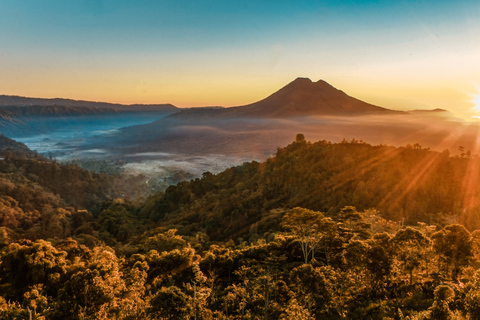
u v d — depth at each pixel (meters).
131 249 81.12
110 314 26.36
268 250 49.59
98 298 24.50
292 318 25.22
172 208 148.88
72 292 24.45
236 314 33.88
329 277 29.08
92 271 25.53
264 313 31.56
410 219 83.44
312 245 45.94
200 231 104.69
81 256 58.97
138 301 28.59
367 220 63.06
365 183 101.56
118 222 128.12
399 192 94.31
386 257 33.34
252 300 34.38
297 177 122.94
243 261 46.91
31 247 48.19
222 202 124.00
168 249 73.31
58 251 55.12
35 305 35.97
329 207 98.44
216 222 111.00
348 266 34.88
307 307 27.66
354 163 114.88
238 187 141.38
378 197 94.44
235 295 33.53
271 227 92.88
